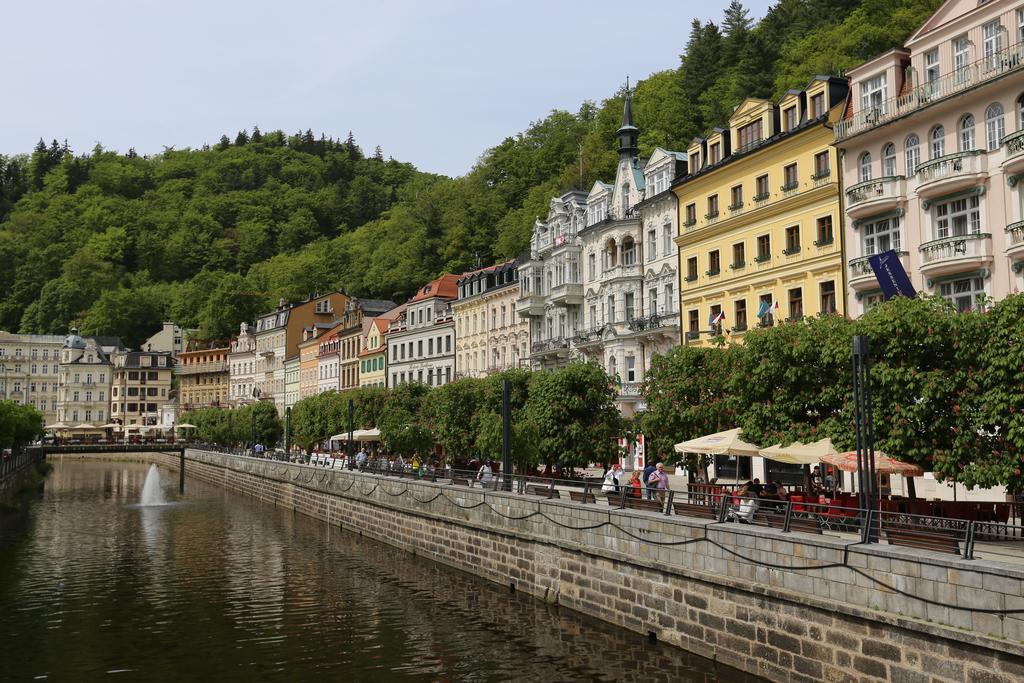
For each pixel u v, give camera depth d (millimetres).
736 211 50812
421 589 33438
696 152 55656
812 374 28062
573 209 69625
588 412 42375
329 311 143750
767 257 48094
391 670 22859
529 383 46594
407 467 51312
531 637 25047
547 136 121875
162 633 27531
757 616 19828
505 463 35938
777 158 47625
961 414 22906
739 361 32031
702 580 21656
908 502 26000
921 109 37719
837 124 42469
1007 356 22047
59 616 30094
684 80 96250
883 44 71375
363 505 50406
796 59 82875
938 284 37094
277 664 23719
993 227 34938
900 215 39094
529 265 73812
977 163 35375
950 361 23922
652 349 58375
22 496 79500
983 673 14680
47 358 175875
